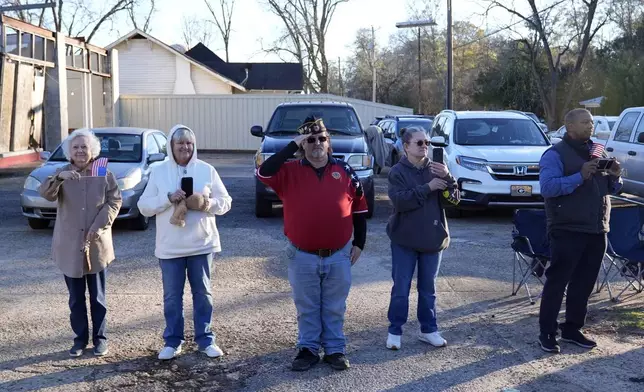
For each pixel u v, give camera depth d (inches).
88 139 201.9
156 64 1411.2
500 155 430.3
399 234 205.6
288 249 194.9
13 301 265.7
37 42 789.2
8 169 726.5
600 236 206.7
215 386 185.2
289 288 284.5
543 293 209.2
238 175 755.4
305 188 190.2
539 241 265.0
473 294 273.9
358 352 209.8
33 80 776.3
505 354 207.0
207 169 206.4
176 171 201.9
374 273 309.9
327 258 192.7
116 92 1085.8
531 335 223.9
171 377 191.5
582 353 207.3
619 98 1646.2
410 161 206.2
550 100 1641.2
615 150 509.7
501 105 1913.1
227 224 434.0
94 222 198.7
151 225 430.9
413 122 776.3
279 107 480.7
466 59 2573.8
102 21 1631.4
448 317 244.2
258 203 450.0
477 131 473.7
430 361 201.8
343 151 434.9
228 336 225.1
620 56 1691.7
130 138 439.5
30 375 192.5
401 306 209.2
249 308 256.2
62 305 260.8
